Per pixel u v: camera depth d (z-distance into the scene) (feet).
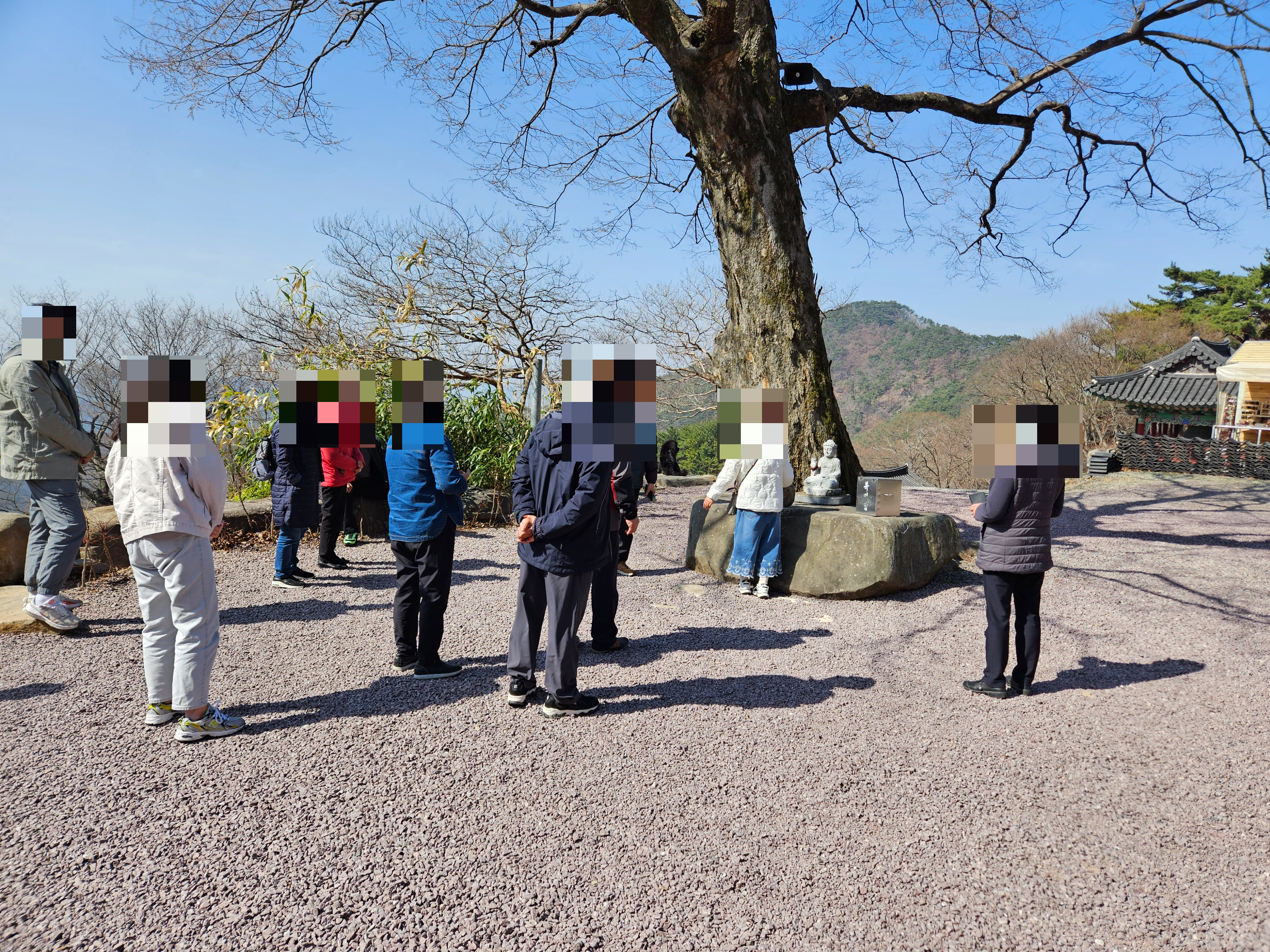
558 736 11.19
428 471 13.06
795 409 23.73
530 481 11.70
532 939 6.92
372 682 13.19
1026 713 12.27
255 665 13.89
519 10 31.12
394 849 8.26
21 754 10.18
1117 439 72.02
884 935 7.04
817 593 19.16
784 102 26.73
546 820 8.89
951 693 13.09
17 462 14.32
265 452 20.13
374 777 9.84
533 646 12.25
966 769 10.29
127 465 10.41
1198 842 8.62
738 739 11.15
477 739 11.04
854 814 9.12
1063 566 22.62
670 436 77.00
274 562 22.49
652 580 21.27
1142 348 135.64
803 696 12.87
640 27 22.35
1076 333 148.97
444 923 7.09
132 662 13.73
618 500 14.57
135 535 10.37
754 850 8.34
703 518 22.24
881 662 14.60
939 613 17.87
